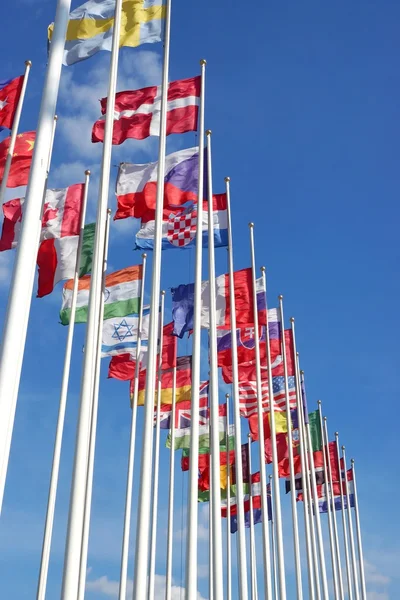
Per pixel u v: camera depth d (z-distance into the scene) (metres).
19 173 22.05
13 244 22.25
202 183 22.08
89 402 14.85
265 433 33.00
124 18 20.73
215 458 20.39
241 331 29.62
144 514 15.15
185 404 34.91
